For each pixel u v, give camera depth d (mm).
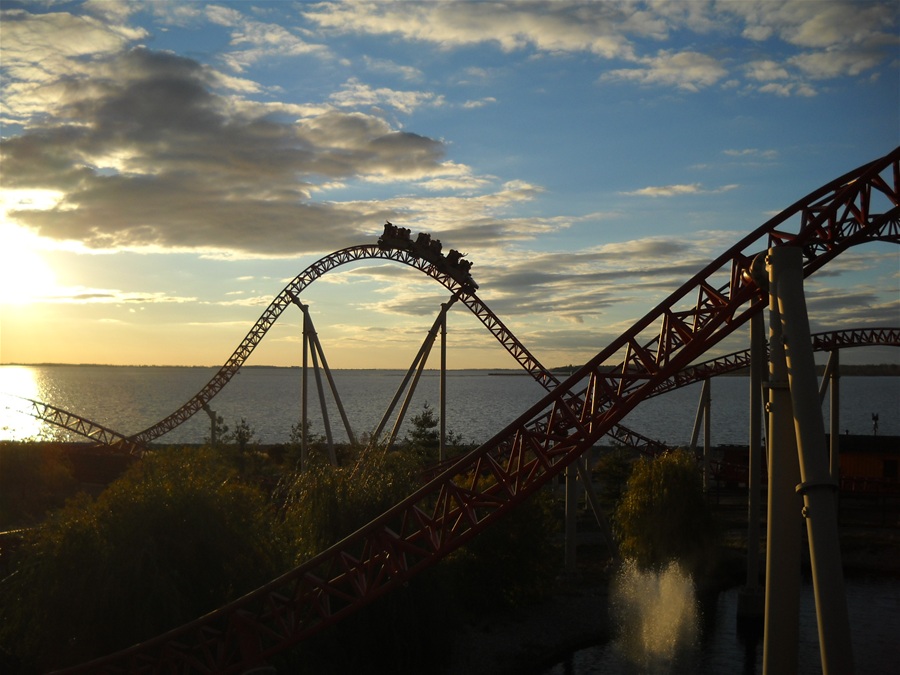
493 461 30031
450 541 29266
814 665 39438
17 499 76250
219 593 32594
